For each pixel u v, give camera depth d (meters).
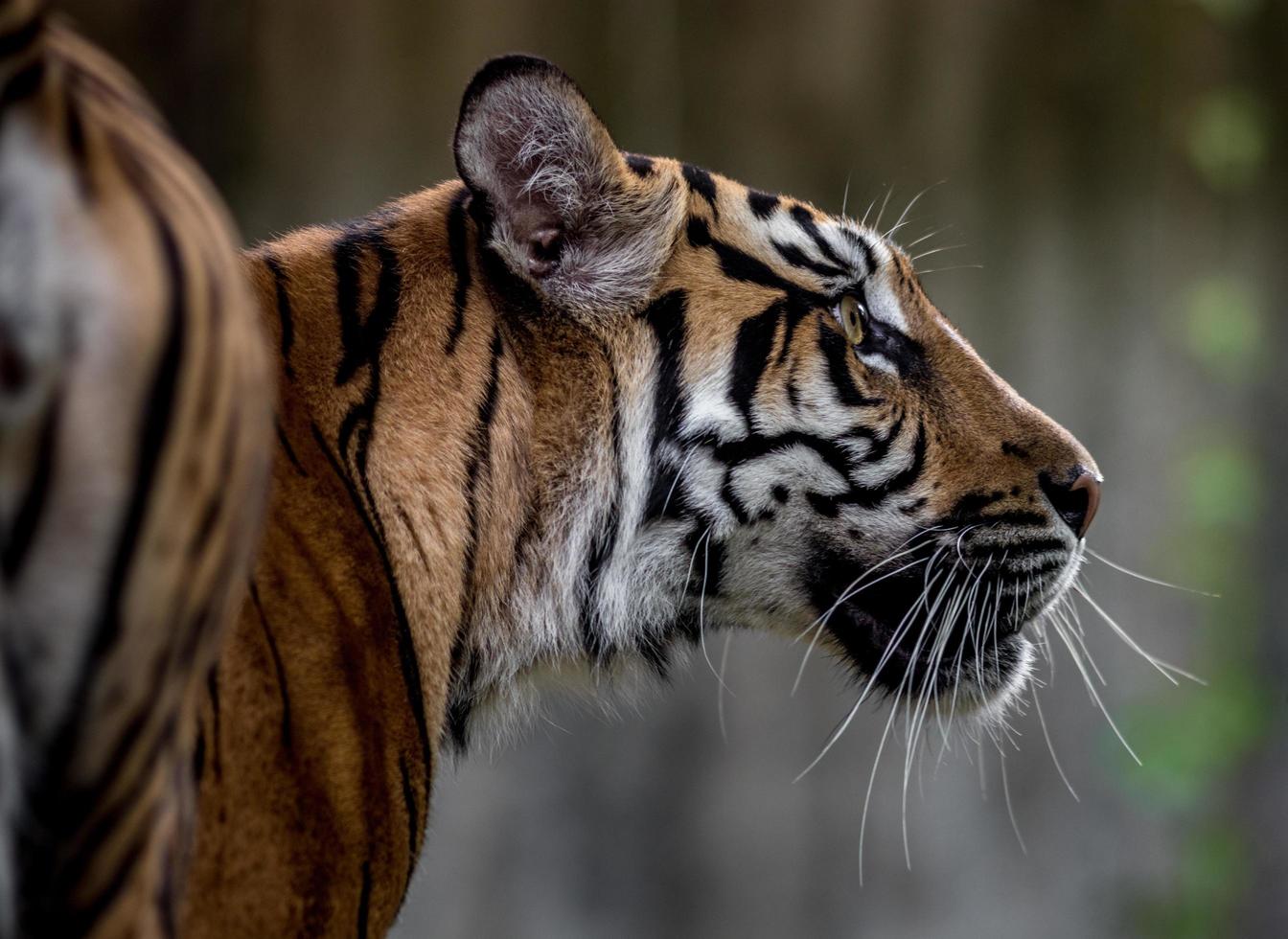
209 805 4.57
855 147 18.39
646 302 6.35
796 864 17.95
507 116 6.04
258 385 3.04
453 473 5.72
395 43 16.91
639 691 6.78
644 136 17.86
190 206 2.91
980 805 18.56
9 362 2.62
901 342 6.98
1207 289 19.47
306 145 16.84
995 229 18.83
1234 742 19.20
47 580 2.70
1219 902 19.23
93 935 2.96
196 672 3.05
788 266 6.67
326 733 4.99
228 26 16.48
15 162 2.65
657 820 17.66
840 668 7.16
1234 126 19.34
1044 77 18.91
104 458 2.68
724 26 17.98
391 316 5.81
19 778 2.78
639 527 6.39
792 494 6.65
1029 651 7.40
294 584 5.08
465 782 17.14
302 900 4.86
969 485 6.91
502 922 17.30
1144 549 19.39
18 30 2.68
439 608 5.64
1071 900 18.91
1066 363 19.08
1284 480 20.47
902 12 18.36
